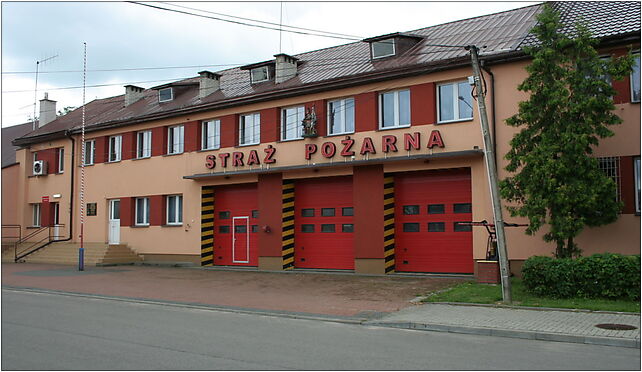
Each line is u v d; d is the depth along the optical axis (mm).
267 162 22172
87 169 29156
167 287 17500
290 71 23656
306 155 21031
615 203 13875
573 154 13477
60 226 30062
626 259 12523
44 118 34625
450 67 18000
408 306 13273
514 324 10648
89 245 27688
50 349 8695
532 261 13664
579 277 12867
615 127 15383
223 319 12078
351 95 20297
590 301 12516
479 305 12859
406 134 18828
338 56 24750
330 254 21234
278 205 21922
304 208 22031
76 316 12266
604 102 13555
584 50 13797
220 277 20109
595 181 13484
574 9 18969
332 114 21047
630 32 15062
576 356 8445
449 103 18531
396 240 19750
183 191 25078
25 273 21766
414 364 7840
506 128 16984
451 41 20688
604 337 9422
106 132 28422
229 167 23406
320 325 11352
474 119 17703
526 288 13984
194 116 24875
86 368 7469
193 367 7566
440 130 18297
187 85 27734
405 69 18844
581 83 13609
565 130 13719
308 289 16562
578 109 13383
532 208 13812
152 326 11039
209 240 24484
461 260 18375
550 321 10852
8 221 32281
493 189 13281
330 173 20719
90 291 16734
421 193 19344
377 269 19344
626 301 12422
